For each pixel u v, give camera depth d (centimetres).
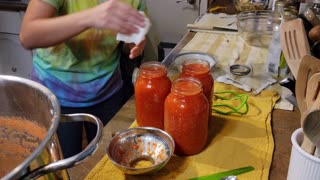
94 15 81
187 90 71
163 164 69
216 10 191
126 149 76
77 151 123
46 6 89
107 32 105
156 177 70
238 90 106
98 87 114
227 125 88
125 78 161
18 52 234
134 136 78
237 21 156
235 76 114
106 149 76
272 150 78
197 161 75
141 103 80
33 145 69
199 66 82
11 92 67
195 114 71
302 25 80
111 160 70
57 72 109
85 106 115
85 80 111
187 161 75
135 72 102
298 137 64
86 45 105
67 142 121
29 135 69
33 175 47
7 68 243
